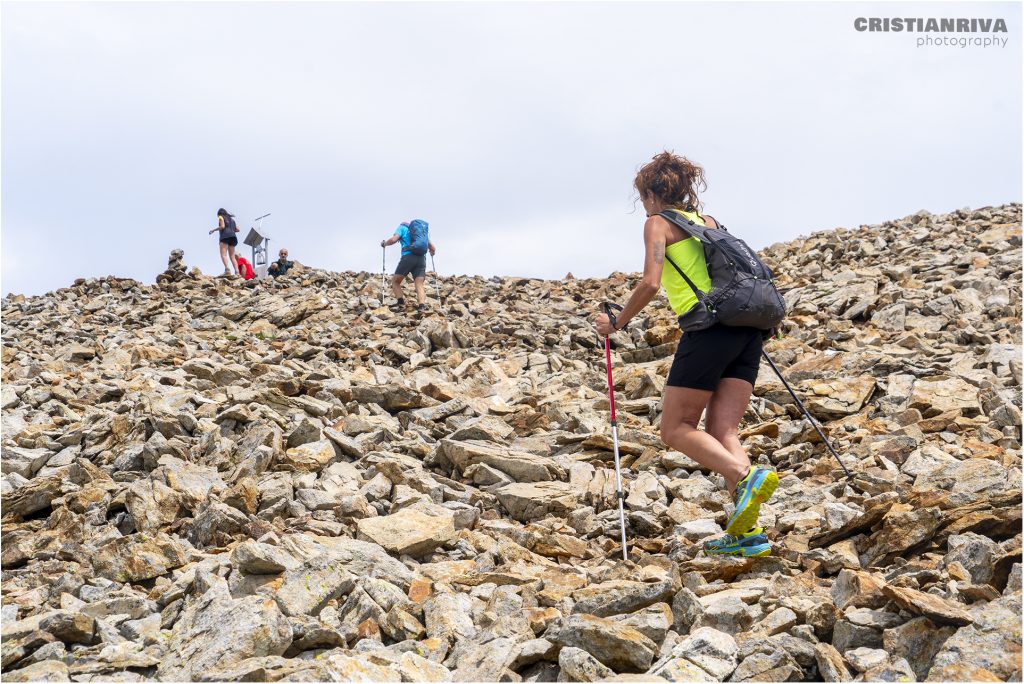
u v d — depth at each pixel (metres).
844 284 13.09
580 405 8.30
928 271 13.22
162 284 19.19
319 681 3.40
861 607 4.04
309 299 15.12
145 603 4.46
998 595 3.91
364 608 4.23
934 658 3.55
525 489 6.30
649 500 6.04
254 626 3.78
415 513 5.51
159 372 9.82
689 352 4.54
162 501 5.71
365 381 9.58
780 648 3.57
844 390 7.86
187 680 3.62
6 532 5.71
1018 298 11.09
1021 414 6.70
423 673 3.69
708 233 4.48
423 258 15.23
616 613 4.14
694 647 3.59
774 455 6.69
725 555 4.74
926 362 8.51
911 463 5.94
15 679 3.70
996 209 18.23
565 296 16.64
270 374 9.30
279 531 5.43
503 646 3.88
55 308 17.16
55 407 8.55
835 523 5.16
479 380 9.84
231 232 20.89
